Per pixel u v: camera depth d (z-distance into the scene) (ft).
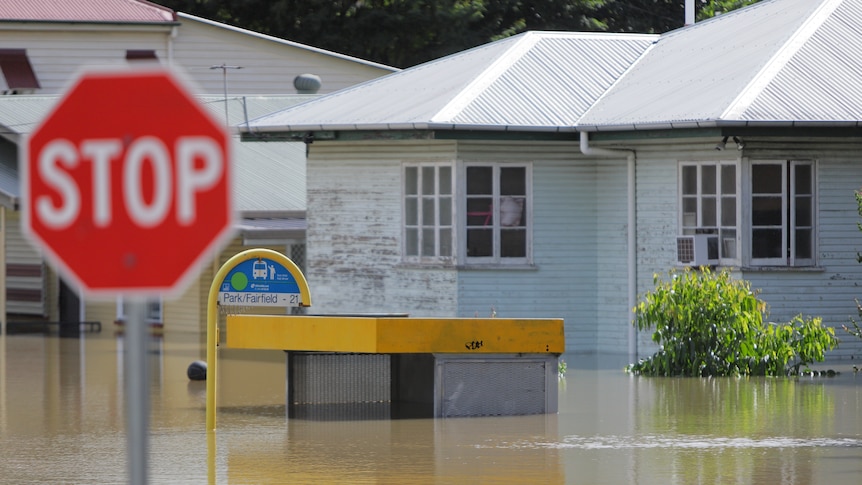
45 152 21.54
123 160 21.49
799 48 111.65
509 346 75.15
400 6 226.99
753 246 105.60
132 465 22.18
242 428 71.77
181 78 22.70
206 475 57.21
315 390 82.43
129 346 22.41
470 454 62.44
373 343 71.87
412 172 115.03
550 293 114.42
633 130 106.52
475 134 109.60
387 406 80.74
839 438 66.49
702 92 107.96
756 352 95.71
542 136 111.34
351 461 60.75
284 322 75.87
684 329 95.50
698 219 107.45
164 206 21.52
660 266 110.01
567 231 114.73
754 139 104.94
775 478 55.52
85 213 21.56
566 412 77.20
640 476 56.24
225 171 21.47
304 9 229.86
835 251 107.24
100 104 21.47
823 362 105.29
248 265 69.62
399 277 115.75
